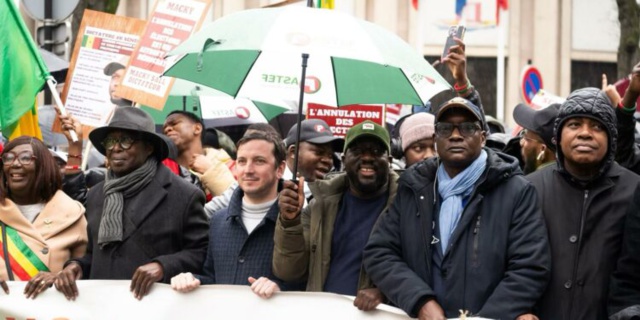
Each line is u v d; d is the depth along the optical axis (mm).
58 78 10086
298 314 6496
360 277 6602
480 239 6141
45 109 10742
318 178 7938
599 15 29500
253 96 7219
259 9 6531
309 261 6734
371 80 7035
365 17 28391
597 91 6188
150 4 27766
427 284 6191
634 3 17266
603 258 6074
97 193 7047
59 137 10688
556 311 6094
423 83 7055
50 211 7168
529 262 6035
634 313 5832
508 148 7996
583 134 6086
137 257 6859
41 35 11070
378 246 6348
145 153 7043
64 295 6734
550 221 6176
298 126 6648
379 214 6746
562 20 29406
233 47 6297
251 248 6848
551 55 29250
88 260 6992
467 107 6254
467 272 6125
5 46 7746
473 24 21031
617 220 6102
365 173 6691
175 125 8617
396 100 6996
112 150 6988
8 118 7715
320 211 6793
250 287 6562
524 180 6219
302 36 6281
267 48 6254
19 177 7109
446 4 27750
